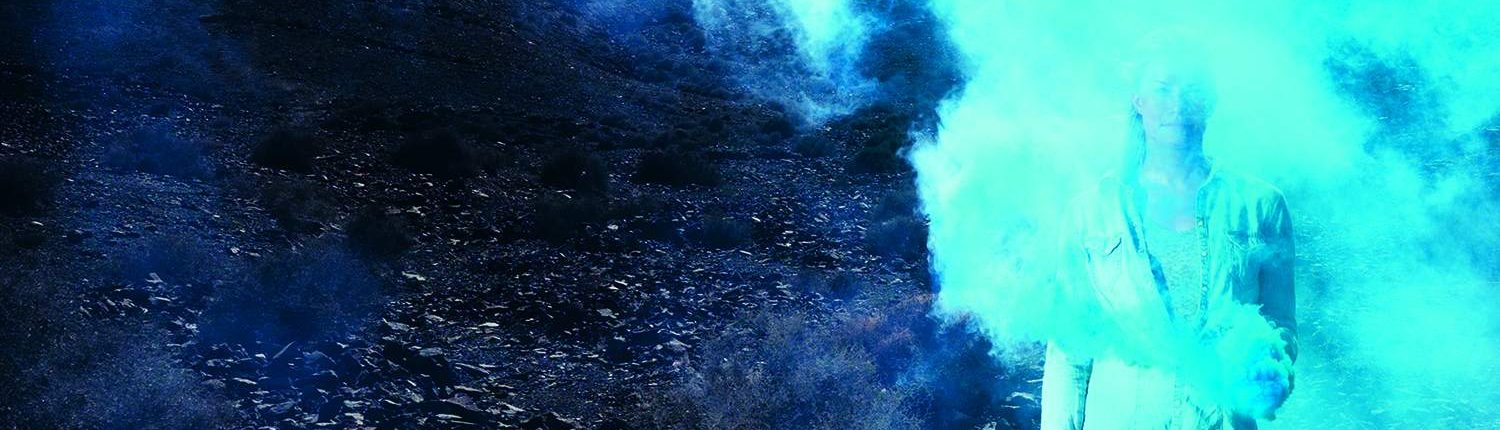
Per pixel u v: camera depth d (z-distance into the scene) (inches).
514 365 308.8
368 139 712.4
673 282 424.5
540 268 433.1
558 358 317.7
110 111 689.6
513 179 637.9
